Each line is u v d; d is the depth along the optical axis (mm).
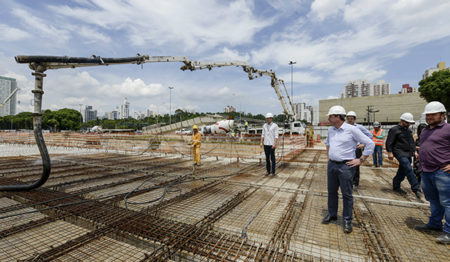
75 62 2922
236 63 11883
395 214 3283
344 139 2795
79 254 2211
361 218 3096
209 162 8836
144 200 3842
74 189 4434
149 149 11164
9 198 3908
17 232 2613
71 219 3137
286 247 2260
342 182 2760
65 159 8945
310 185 5008
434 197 2705
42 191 4246
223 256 2170
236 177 5883
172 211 3311
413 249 2334
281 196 4137
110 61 3648
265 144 6230
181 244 2334
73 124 73188
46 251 2219
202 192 4367
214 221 2920
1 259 2115
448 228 2459
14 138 17141
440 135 2596
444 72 32531
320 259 2123
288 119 24109
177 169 6906
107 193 4191
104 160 8703
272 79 18688
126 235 2648
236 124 28406
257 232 2682
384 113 62719
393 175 6293
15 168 6699
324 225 2900
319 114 70625
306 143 18141
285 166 7852
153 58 5617
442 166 2551
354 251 2285
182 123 32562
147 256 2133
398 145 4332
